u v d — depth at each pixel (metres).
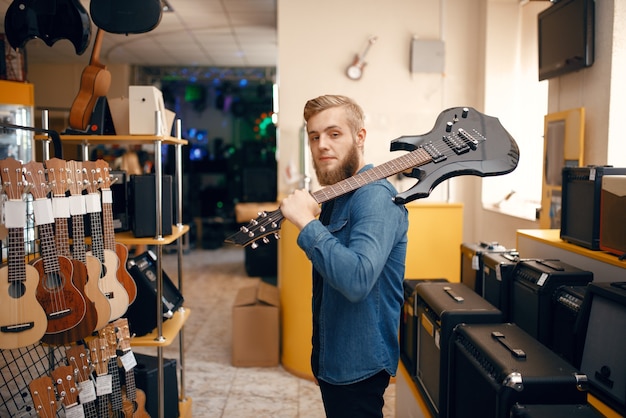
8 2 5.98
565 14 3.52
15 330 2.00
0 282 1.99
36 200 2.03
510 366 1.54
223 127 11.78
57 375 2.19
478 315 2.05
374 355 1.56
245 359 4.19
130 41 8.23
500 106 4.94
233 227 11.22
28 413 2.43
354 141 1.59
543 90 4.61
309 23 5.08
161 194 2.76
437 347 2.16
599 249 2.16
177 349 4.62
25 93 5.97
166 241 2.67
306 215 1.43
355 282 1.35
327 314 1.61
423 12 5.07
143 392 2.65
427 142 1.54
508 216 4.39
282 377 3.98
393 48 5.08
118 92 10.10
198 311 5.82
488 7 4.88
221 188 11.35
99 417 2.41
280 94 5.11
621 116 3.20
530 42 4.78
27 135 6.02
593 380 1.73
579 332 1.81
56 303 2.10
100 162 2.36
